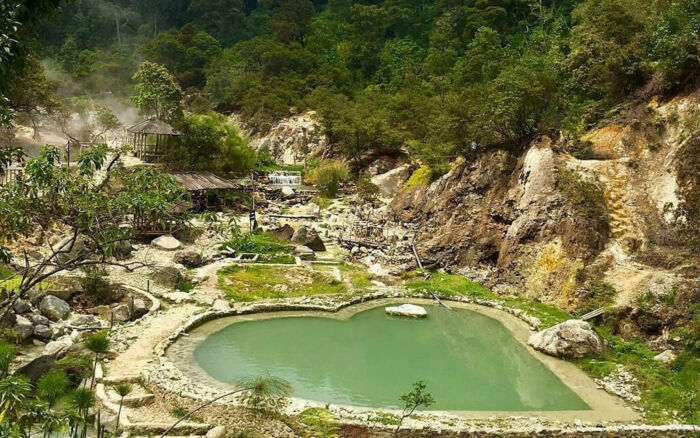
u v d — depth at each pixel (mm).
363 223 51406
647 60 43312
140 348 24891
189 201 14023
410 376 24516
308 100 99688
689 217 33812
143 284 32719
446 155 56406
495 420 20547
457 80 83375
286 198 62781
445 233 42250
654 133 38750
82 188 11547
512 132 43250
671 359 25953
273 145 91125
